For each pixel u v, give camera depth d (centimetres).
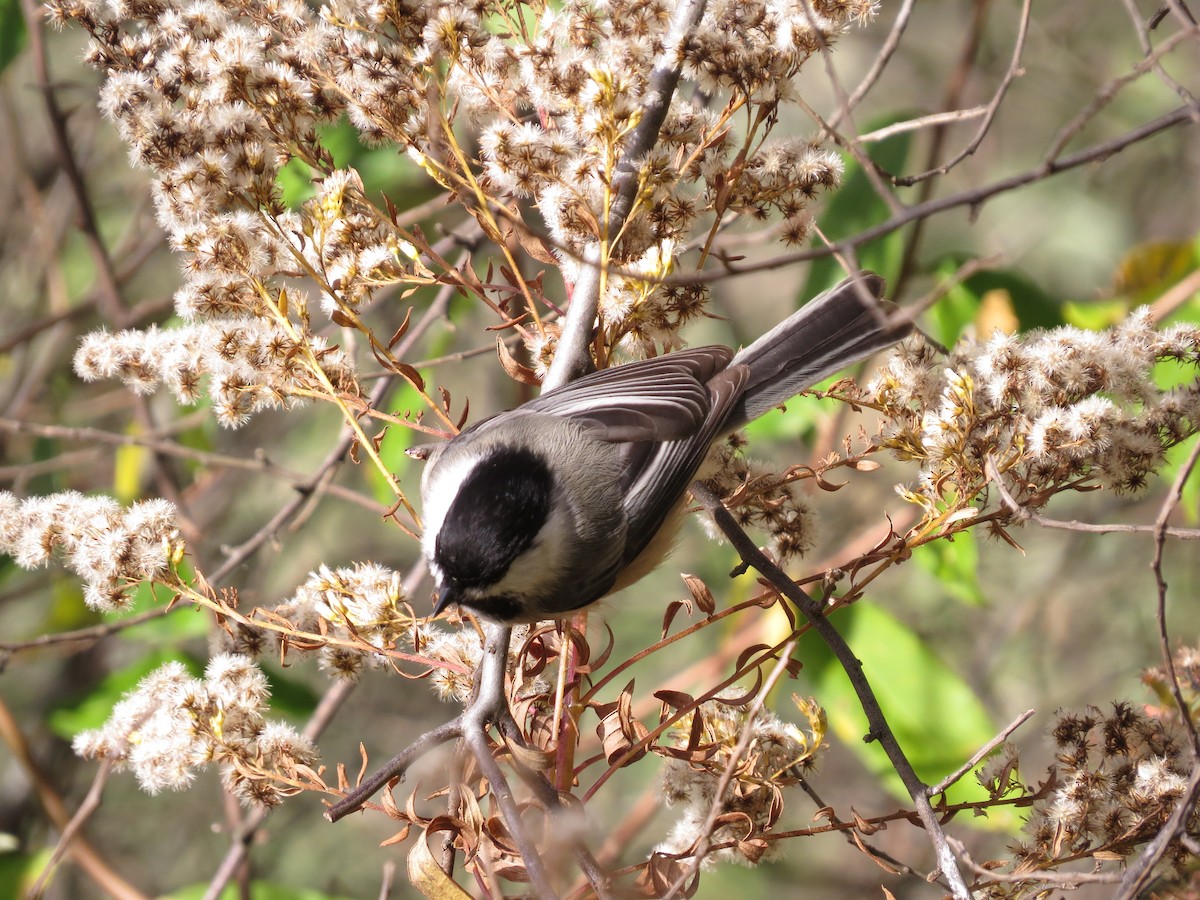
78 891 1490
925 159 1093
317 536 1590
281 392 702
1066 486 654
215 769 1395
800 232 725
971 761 580
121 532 642
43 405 1497
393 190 1169
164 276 1639
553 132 711
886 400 682
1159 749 635
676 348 770
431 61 704
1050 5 1562
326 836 1524
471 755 579
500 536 678
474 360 1488
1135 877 539
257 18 725
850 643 902
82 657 1447
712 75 683
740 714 655
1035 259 1570
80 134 1574
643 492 717
